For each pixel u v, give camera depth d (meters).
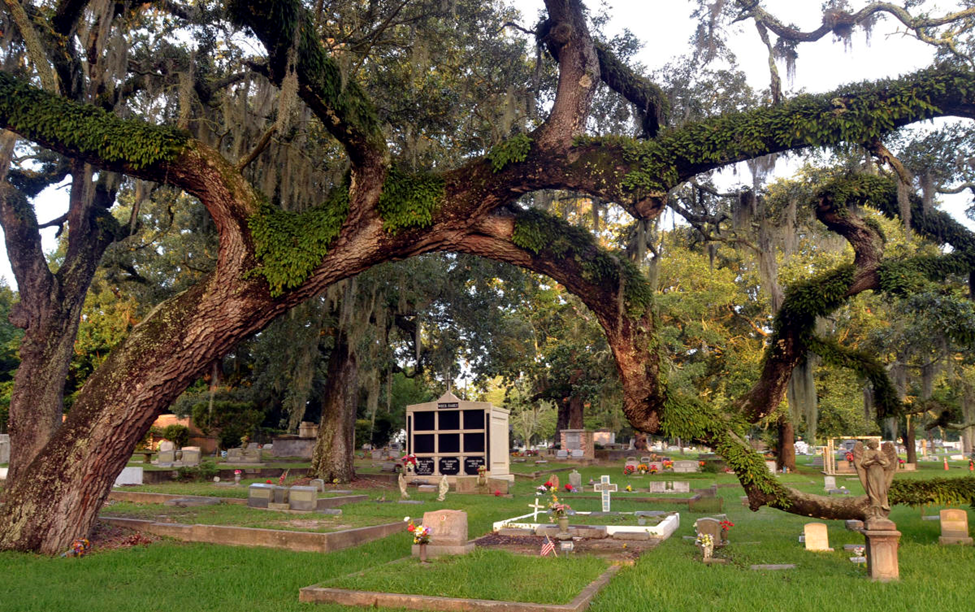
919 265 13.38
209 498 17.62
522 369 41.25
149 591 8.54
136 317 39.06
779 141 10.91
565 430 43.72
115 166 11.50
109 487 11.59
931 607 7.37
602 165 11.24
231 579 9.16
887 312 26.11
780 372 14.18
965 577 9.15
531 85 16.23
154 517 14.12
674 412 12.34
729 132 10.90
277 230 11.54
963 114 10.84
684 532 14.02
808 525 11.72
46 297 16.61
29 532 10.88
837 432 34.50
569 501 20.66
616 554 10.93
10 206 16.09
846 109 10.71
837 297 13.28
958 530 12.07
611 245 28.92
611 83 13.62
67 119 11.09
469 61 16.67
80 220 17.09
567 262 12.17
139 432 11.64
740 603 7.59
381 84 17.19
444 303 25.22
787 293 13.84
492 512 17.28
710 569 9.68
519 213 13.02
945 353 15.38
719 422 12.31
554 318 42.66
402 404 49.91
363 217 11.59
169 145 11.30
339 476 24.31
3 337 45.19
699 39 13.26
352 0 15.75
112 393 11.41
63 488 11.08
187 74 13.71
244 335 11.96
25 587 8.66
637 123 14.74
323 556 10.82
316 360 26.89
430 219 11.51
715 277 36.38
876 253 13.34
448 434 26.12
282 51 10.40
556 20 12.12
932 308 12.52
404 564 9.80
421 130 17.41
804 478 31.17
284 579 9.17
